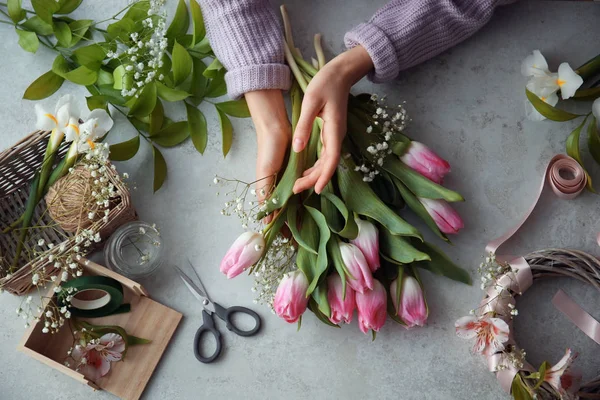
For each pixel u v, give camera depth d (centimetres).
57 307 116
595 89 126
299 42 133
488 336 116
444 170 120
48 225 122
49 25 130
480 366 122
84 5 135
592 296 125
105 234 123
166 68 129
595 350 123
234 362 123
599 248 126
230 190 128
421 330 123
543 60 125
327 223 116
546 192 127
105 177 119
